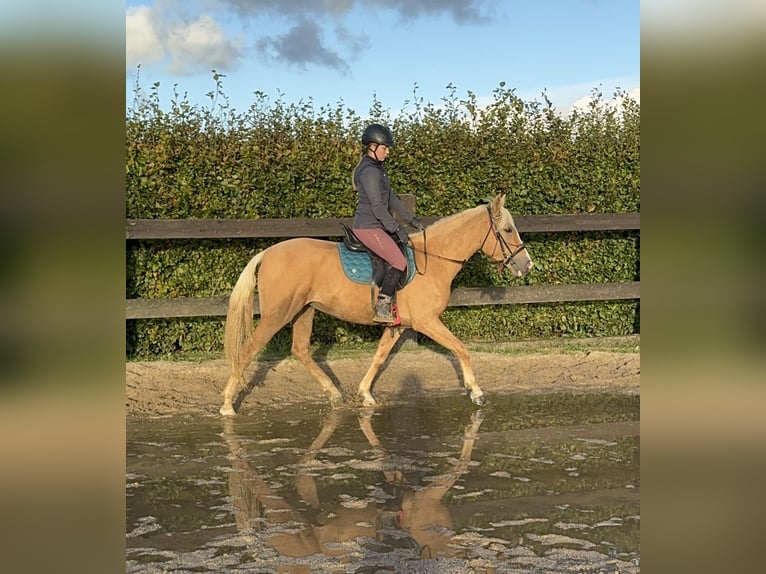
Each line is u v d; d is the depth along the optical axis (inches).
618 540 138.9
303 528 146.1
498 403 262.1
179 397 266.4
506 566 127.4
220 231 304.8
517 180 354.9
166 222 297.9
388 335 261.1
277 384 287.1
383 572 125.3
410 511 155.3
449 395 274.8
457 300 333.1
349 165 332.8
